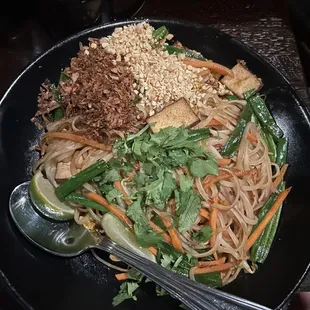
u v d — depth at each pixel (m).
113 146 0.29
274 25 0.38
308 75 0.40
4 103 0.29
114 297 0.27
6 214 0.27
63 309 0.26
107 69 0.30
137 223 0.27
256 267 0.28
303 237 0.28
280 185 0.30
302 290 0.30
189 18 0.37
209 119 0.31
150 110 0.30
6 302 0.29
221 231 0.29
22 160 0.29
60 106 0.31
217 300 0.25
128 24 0.32
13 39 0.36
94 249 0.28
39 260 0.27
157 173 0.28
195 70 0.32
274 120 0.31
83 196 0.29
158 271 0.26
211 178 0.29
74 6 0.32
